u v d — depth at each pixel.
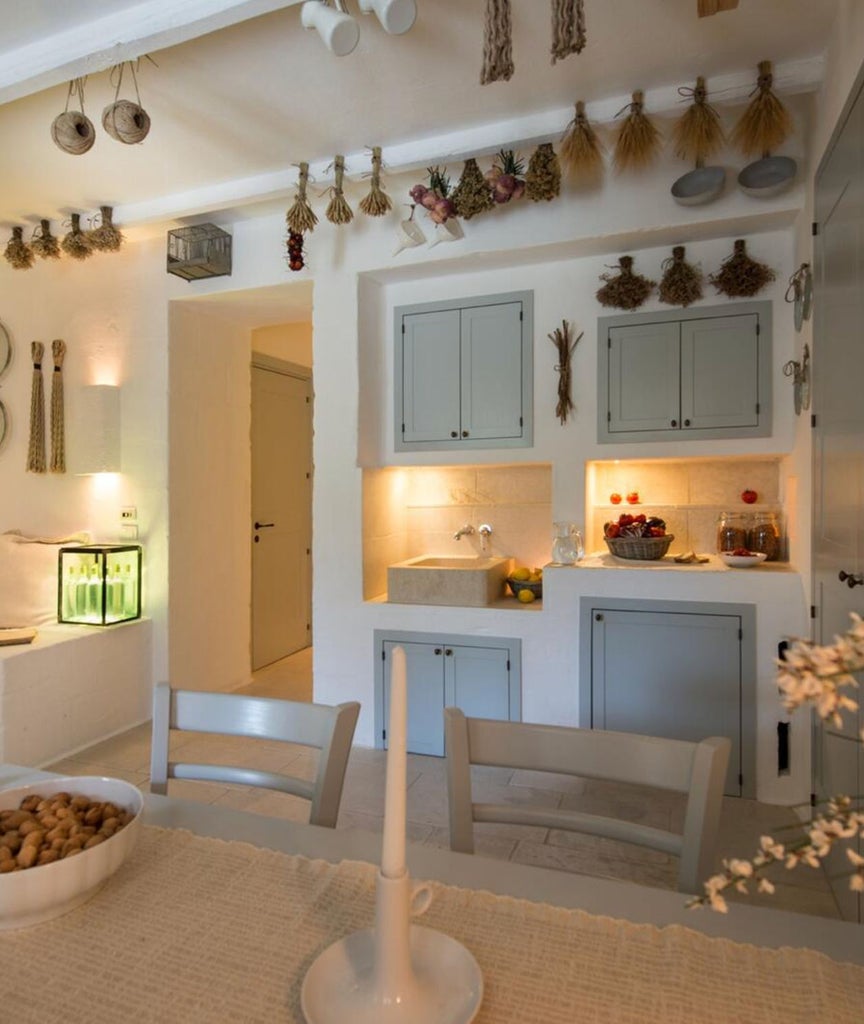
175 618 3.64
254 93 2.29
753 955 0.75
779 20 1.96
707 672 2.65
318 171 2.77
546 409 2.98
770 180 2.43
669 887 2.04
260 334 4.52
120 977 0.72
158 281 3.57
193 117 2.43
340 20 1.61
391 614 3.10
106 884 0.88
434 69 2.17
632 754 1.07
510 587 3.26
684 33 2.02
